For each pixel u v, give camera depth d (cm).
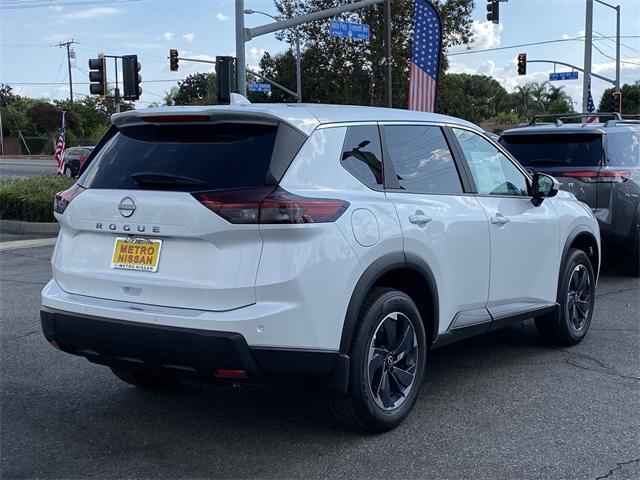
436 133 486
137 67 1727
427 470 376
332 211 377
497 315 511
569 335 604
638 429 431
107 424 443
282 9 3806
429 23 1477
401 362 432
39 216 1448
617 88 3694
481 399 484
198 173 381
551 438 417
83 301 400
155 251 384
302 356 364
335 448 404
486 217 493
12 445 411
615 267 995
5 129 7206
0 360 573
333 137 404
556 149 915
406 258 418
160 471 377
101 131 6425
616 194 870
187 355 362
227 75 1692
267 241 361
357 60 3744
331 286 371
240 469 379
